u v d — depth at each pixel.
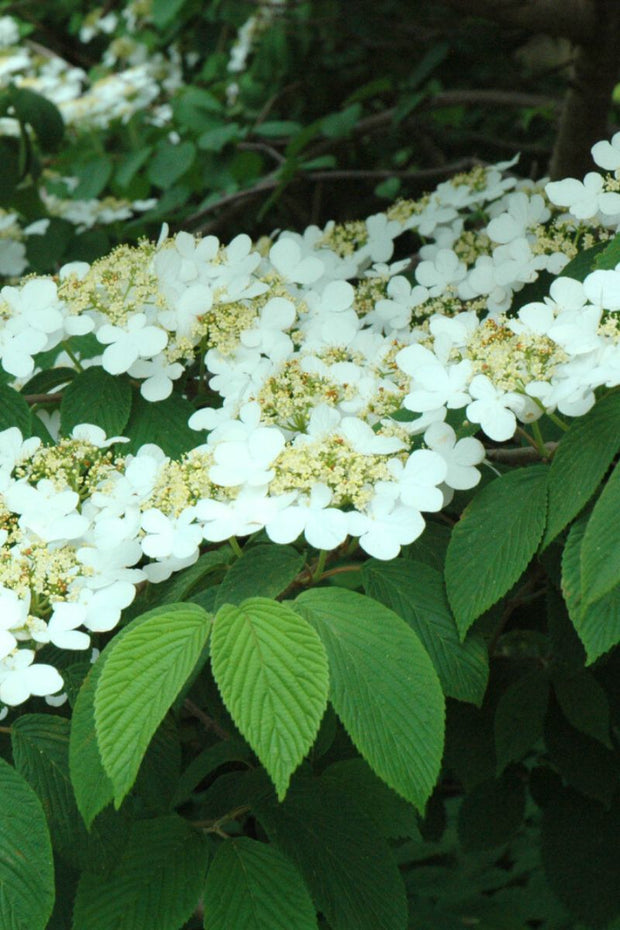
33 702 0.96
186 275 1.00
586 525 0.84
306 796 0.91
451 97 1.77
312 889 0.88
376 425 0.93
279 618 0.80
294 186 2.17
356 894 0.88
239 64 2.40
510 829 1.12
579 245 1.06
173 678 0.80
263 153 2.15
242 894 0.85
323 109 2.33
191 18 2.40
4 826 0.80
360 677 0.81
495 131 2.31
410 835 0.93
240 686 0.79
